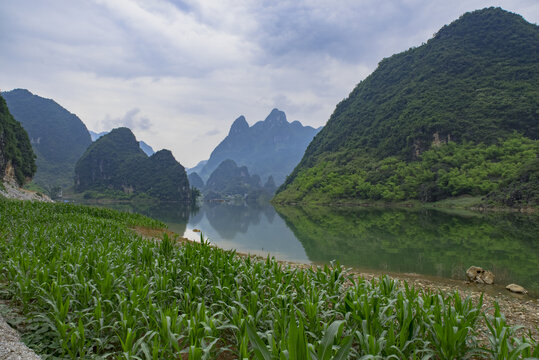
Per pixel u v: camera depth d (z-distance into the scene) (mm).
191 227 35188
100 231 12125
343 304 4895
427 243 22125
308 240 23953
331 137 175000
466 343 4488
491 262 15453
